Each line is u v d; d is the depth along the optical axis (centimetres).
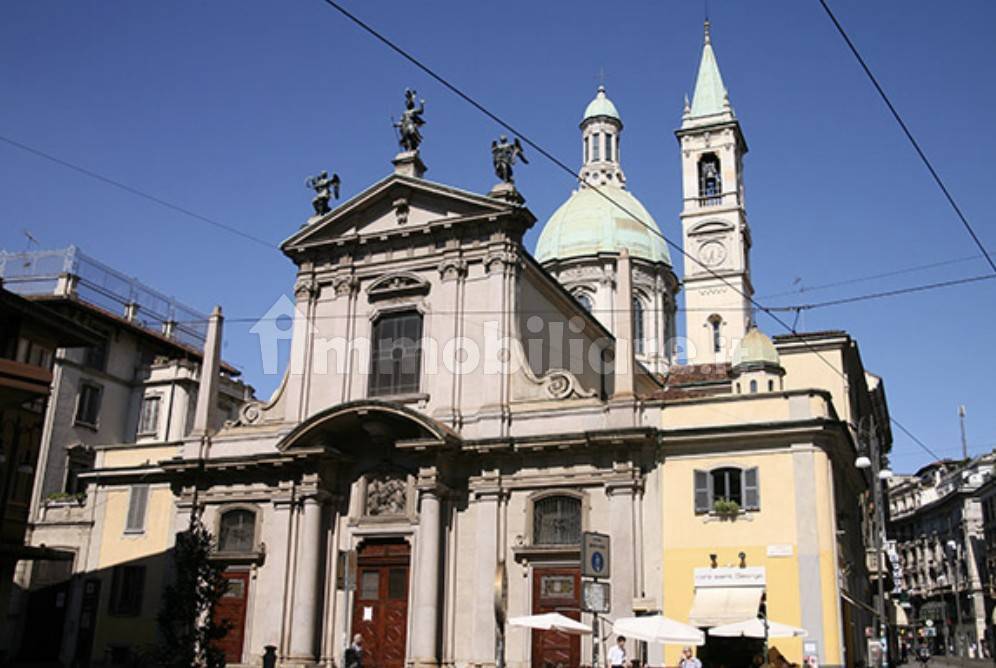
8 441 2992
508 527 3041
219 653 2827
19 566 3750
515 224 3322
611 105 6438
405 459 3209
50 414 4484
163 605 3419
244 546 3369
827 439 2800
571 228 5778
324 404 3422
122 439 4916
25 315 2984
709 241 6319
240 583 3309
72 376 4644
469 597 3016
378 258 3494
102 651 3488
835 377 4128
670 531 2864
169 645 2828
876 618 4059
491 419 3122
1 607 2995
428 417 3047
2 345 2945
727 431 2853
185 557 2891
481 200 3328
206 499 3462
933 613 10562
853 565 3419
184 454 3531
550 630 2892
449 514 3091
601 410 3019
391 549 3170
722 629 2428
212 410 3594
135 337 5088
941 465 11131
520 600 2952
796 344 4197
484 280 3297
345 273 3519
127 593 3538
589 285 5575
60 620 3653
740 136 6638
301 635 3106
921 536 11106
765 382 3938
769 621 2667
